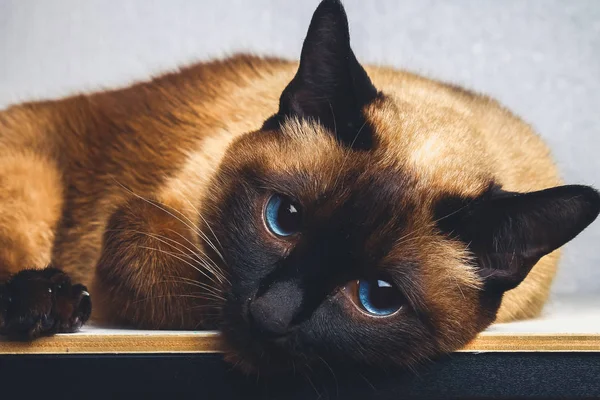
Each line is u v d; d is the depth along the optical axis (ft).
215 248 1.55
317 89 1.60
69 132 1.88
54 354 1.48
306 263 1.46
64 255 1.79
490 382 1.51
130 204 1.66
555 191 1.49
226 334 1.49
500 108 2.00
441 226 1.52
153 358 1.49
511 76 2.55
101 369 1.49
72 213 1.82
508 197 1.51
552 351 1.51
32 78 2.56
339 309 1.47
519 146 1.86
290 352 1.46
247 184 1.55
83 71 2.56
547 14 2.54
